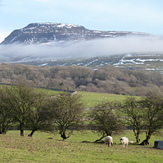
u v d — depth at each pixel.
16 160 32.19
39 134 88.56
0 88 79.44
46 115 72.31
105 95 178.00
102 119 74.06
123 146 62.06
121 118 80.06
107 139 58.53
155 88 196.75
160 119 75.75
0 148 39.31
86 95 172.50
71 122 75.12
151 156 46.25
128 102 79.69
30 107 74.75
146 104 77.50
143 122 78.25
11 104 74.44
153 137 93.75
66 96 76.50
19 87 75.44
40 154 37.78
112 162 37.28
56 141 54.78
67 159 36.16
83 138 84.50
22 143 46.19
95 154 42.56
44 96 78.12
